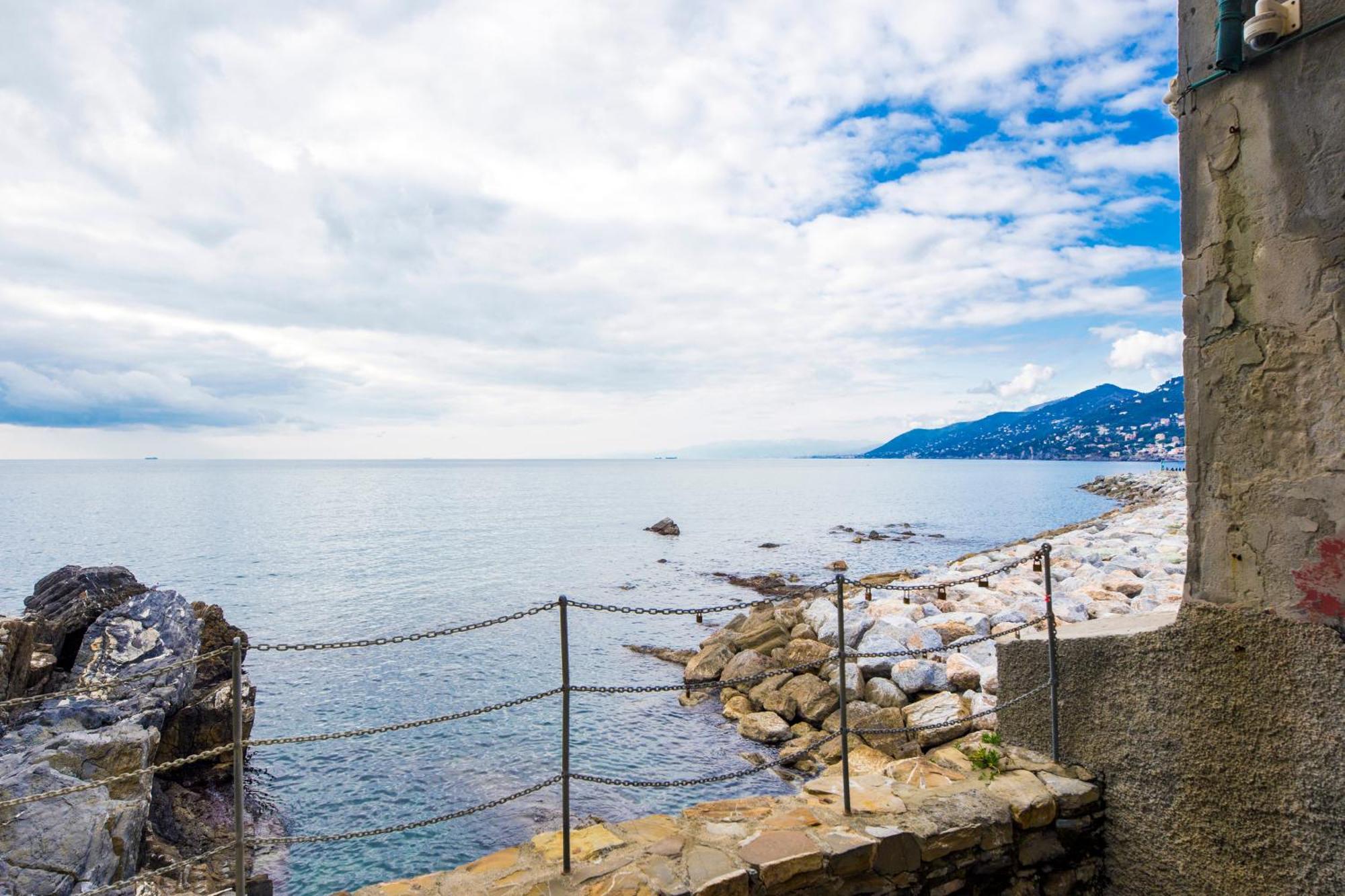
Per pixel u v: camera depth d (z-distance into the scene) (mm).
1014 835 4727
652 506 66125
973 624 12867
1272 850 4098
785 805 4883
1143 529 26719
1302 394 3975
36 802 6016
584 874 4047
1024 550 24469
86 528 47062
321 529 46469
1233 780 4270
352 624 20781
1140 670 4754
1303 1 3867
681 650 16781
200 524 49625
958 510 60281
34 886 5305
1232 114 4223
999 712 5781
